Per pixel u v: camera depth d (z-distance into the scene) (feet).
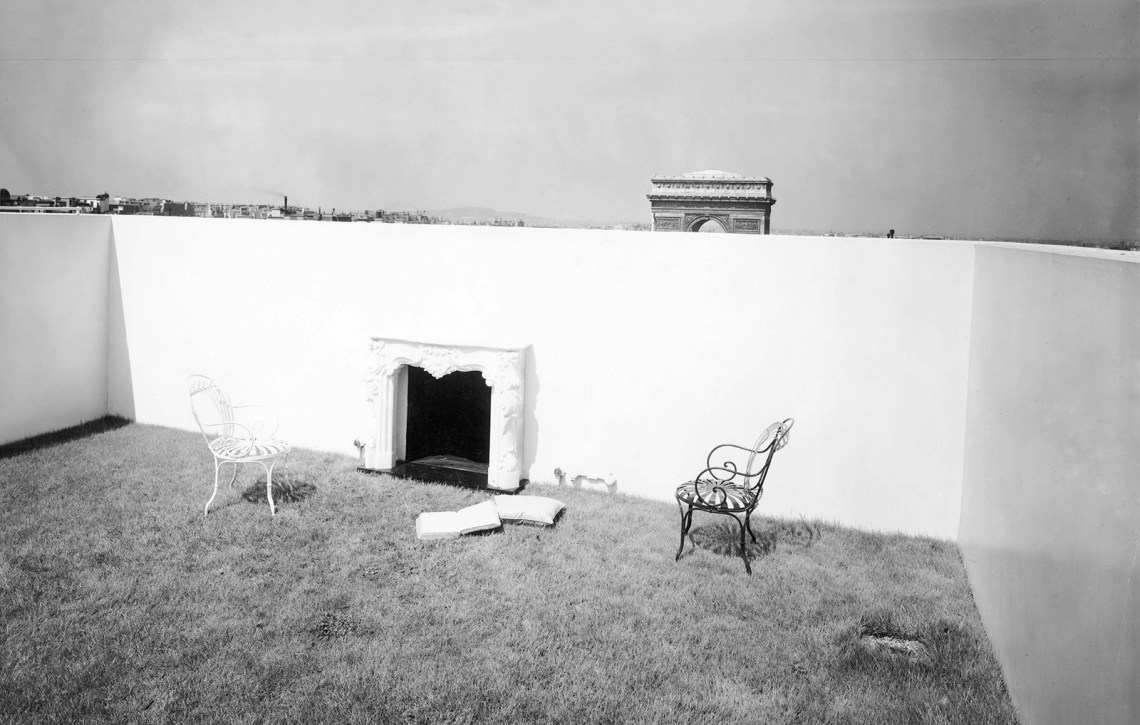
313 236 25.05
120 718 11.38
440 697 12.13
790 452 20.90
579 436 22.72
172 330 27.61
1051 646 9.64
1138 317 6.94
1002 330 15.08
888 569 17.92
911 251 19.40
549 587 16.26
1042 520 10.57
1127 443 7.02
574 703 12.12
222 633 13.88
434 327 23.90
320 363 25.49
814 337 20.42
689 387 21.58
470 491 22.09
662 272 21.47
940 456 19.72
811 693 12.66
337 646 13.58
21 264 25.32
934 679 13.11
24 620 14.16
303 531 18.81
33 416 26.23
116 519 19.29
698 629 14.71
